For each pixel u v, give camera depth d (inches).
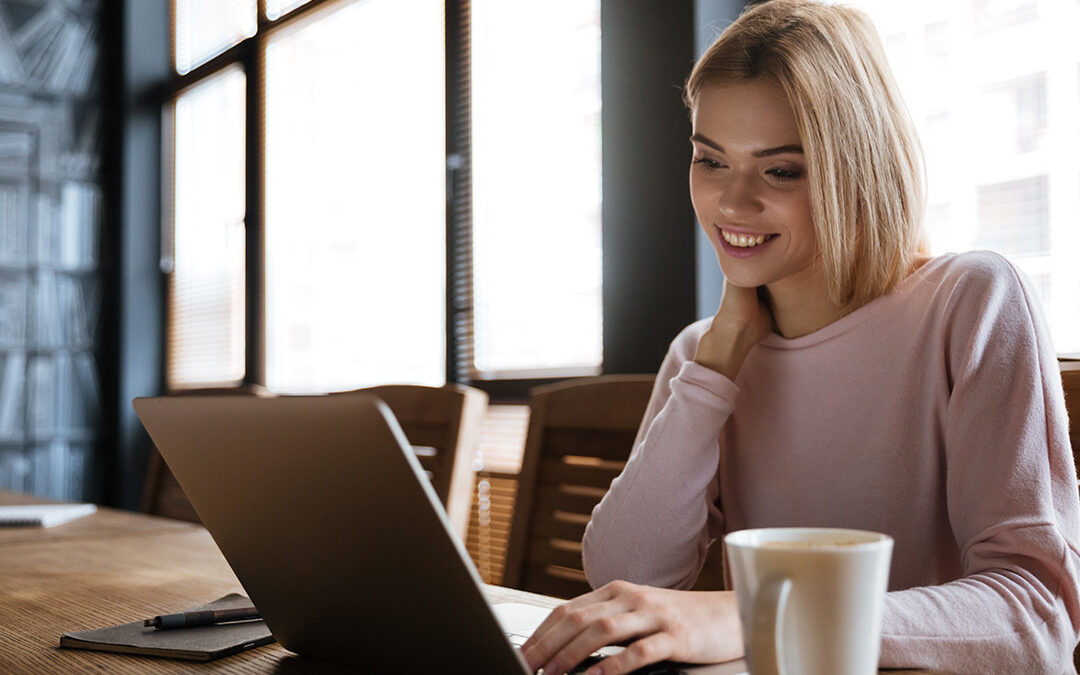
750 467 40.1
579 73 99.2
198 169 161.9
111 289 167.6
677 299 79.9
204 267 159.5
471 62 112.0
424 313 117.8
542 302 102.8
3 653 28.6
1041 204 62.6
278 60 143.2
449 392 57.6
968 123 66.6
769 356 39.4
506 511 104.0
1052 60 61.8
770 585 16.7
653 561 37.8
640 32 83.0
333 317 132.3
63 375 162.6
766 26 34.0
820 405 37.9
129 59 165.5
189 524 57.3
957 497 31.8
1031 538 28.0
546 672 23.3
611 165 85.9
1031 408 30.8
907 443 35.9
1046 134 62.2
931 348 35.1
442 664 22.1
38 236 160.9
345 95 131.2
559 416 53.1
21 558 46.1
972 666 25.2
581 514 50.2
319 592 24.2
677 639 23.3
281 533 23.9
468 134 112.1
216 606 32.3
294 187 139.9
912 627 25.0
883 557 16.8
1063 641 26.5
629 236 84.1
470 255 111.3
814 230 34.6
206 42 160.9
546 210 102.6
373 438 19.1
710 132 34.3
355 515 21.0
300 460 21.4
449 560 19.6
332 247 132.9
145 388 167.0
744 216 34.1
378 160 125.1
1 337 157.0
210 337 157.6
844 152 33.6
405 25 121.8
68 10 164.6
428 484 19.0
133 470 164.9
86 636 29.4
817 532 18.4
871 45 35.1
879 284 36.5
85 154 165.6
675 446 37.7
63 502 69.6
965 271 34.7
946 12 67.7
